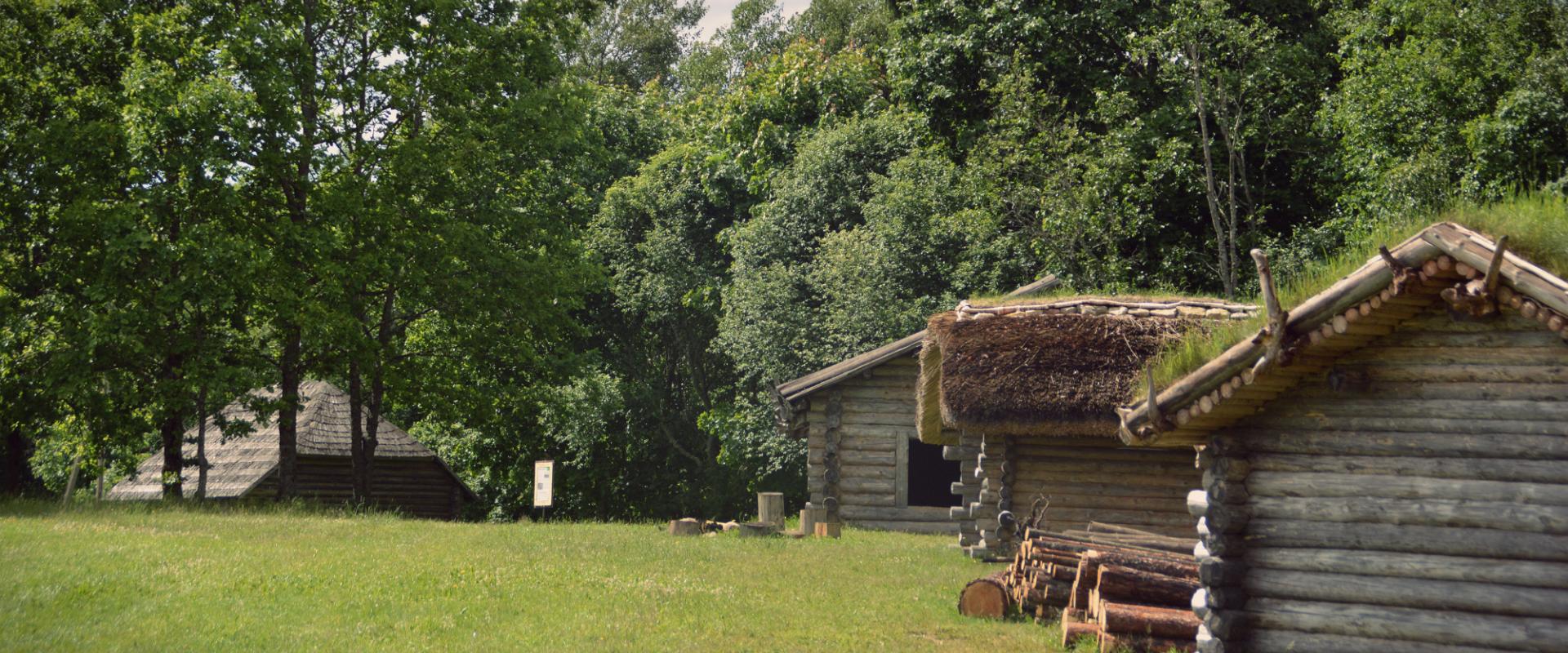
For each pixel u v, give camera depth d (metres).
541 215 32.56
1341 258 8.33
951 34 33.97
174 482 27.77
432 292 29.62
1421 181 24.62
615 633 11.04
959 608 12.10
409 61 29.09
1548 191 7.92
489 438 42.72
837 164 38.94
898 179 35.91
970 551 17.39
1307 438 7.97
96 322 23.72
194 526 18.47
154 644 9.95
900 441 26.19
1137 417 8.23
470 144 28.64
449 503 36.34
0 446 28.56
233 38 25.67
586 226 36.91
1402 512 7.61
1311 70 30.72
